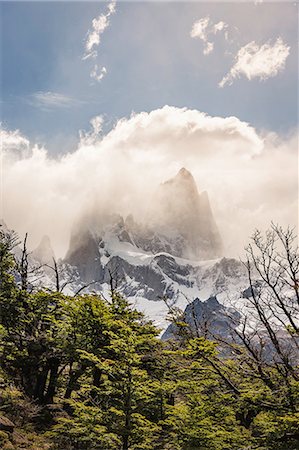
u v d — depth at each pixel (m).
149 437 20.34
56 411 28.44
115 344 20.50
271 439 16.31
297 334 16.50
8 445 20.42
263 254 16.89
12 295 32.78
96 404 22.00
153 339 23.78
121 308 29.98
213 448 18.58
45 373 30.77
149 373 23.16
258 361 16.62
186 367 18.41
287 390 15.97
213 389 19.25
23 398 28.50
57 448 22.12
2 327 30.34
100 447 19.48
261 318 16.19
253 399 16.86
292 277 16.34
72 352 27.50
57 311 31.33
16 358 31.12
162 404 23.20
